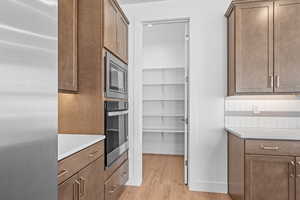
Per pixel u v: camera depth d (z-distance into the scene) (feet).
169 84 15.80
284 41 7.44
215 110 9.13
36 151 2.32
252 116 8.87
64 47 5.99
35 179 2.31
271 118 8.74
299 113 8.55
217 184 9.05
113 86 7.16
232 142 8.25
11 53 1.98
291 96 8.60
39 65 2.36
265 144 6.76
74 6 6.21
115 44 7.44
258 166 6.80
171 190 9.20
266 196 6.73
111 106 6.97
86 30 6.40
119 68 7.89
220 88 9.10
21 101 2.11
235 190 7.80
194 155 9.24
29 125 2.22
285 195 6.62
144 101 16.11
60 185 4.01
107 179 6.63
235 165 7.82
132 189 9.29
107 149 6.52
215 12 9.12
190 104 9.30
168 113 15.88
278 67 7.47
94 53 6.37
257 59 7.61
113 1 7.13
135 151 9.71
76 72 6.32
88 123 6.42
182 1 9.37
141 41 9.80
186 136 9.80
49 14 2.52
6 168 1.95
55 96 2.65
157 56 15.89
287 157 6.63
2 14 1.89
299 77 7.34
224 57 9.07
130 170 9.74
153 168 12.32
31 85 2.24
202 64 9.21
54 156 2.63
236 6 7.76
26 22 2.16
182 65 15.53
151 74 16.20
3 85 1.90
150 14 9.64
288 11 7.42
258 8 7.60
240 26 7.71
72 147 4.69
